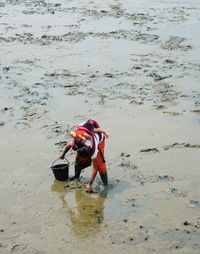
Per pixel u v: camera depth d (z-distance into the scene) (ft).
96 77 49.70
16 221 24.85
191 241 22.91
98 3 96.78
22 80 49.26
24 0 102.37
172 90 45.47
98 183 28.63
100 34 69.15
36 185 28.53
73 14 85.30
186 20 78.07
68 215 25.31
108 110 40.73
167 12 85.76
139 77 49.47
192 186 28.12
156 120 38.37
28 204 26.48
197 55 57.62
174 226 24.16
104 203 26.40
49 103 42.73
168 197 26.94
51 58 57.16
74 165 30.78
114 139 34.83
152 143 34.04
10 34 70.49
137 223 24.47
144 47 61.57
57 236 23.48
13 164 31.22
